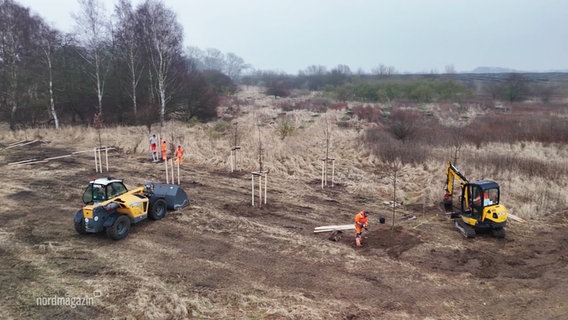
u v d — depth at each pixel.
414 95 62.41
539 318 9.91
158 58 38.91
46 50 36.84
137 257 12.62
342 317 9.72
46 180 20.95
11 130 35.62
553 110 47.81
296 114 47.44
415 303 10.46
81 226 13.89
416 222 16.12
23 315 9.58
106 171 23.09
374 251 13.38
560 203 17.89
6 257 12.42
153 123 38.56
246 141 29.53
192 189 19.92
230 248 13.39
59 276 11.38
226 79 76.75
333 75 103.81
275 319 9.55
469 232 14.34
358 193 19.98
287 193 19.67
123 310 9.87
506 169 22.45
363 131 34.19
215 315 9.73
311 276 11.68
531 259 12.99
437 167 23.69
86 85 39.03
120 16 38.62
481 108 52.03
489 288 11.26
